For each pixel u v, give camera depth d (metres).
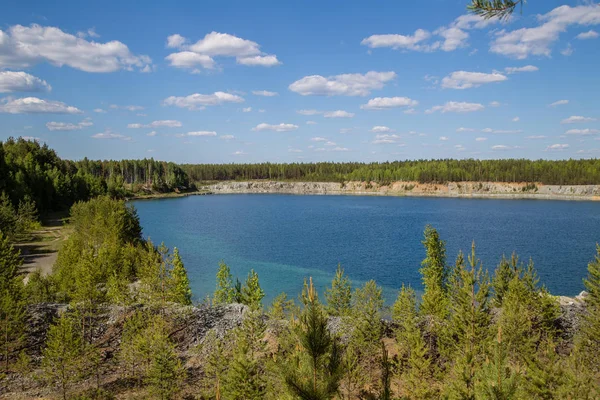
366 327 38.91
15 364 36.12
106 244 69.38
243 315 44.97
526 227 148.25
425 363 30.53
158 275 47.56
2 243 51.25
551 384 22.27
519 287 39.88
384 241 123.81
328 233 140.75
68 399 32.97
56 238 98.31
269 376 23.36
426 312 40.53
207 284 77.94
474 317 32.06
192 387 35.38
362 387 32.03
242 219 184.50
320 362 12.77
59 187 160.38
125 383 36.00
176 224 166.12
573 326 40.44
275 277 83.19
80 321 41.06
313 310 13.11
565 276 80.50
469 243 116.25
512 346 31.64
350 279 80.56
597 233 133.12
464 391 22.73
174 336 42.56
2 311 37.31
